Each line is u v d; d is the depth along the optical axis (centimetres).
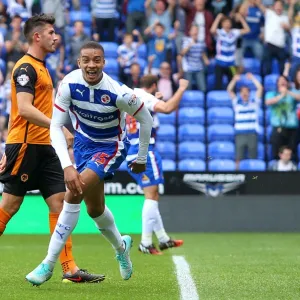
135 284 1927
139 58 5031
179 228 4206
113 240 1906
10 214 2000
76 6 5259
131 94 1739
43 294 1708
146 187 2970
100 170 1764
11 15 5097
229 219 4209
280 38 5066
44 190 2011
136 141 2912
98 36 5169
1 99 4691
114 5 5194
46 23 1967
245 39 5056
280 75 4856
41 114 1886
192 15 5066
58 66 4900
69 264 1964
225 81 4991
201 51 4988
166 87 4847
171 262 2600
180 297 1667
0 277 2097
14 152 1958
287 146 4575
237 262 2597
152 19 5131
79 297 1655
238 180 4216
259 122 4716
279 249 3192
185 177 4216
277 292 1773
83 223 4241
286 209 4209
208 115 4781
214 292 1766
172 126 4762
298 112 4662
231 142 4688
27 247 3344
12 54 4816
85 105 1739
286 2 5156
